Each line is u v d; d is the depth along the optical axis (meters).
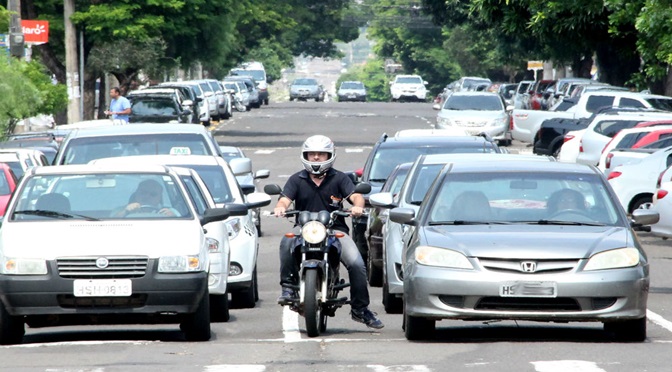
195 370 27.94
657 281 51.91
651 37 97.31
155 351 31.47
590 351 30.59
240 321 40.50
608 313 31.62
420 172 45.78
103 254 33.34
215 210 37.16
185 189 37.28
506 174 35.66
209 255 39.03
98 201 36.56
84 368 28.39
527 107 177.50
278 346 32.41
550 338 34.12
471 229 33.44
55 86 97.50
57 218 35.53
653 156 71.62
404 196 44.91
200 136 56.16
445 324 38.28
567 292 31.41
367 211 53.66
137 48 140.25
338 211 35.06
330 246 34.62
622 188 71.88
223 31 148.00
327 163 35.03
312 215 34.50
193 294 33.59
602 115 93.69
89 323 34.19
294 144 142.12
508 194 35.03
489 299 31.70
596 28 109.75
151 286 33.28
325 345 32.56
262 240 70.94
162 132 56.28
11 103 77.69
